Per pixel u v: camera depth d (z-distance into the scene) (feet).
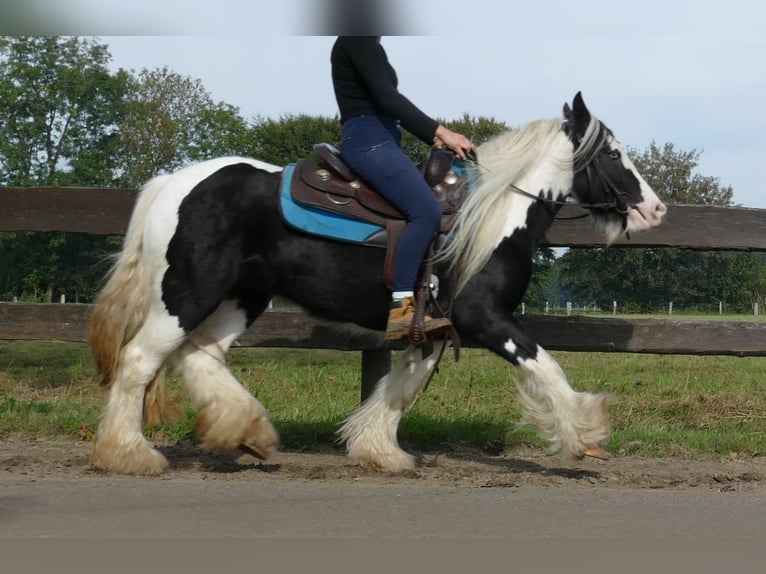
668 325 21.33
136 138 109.29
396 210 16.17
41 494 14.38
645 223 17.44
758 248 21.31
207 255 16.03
